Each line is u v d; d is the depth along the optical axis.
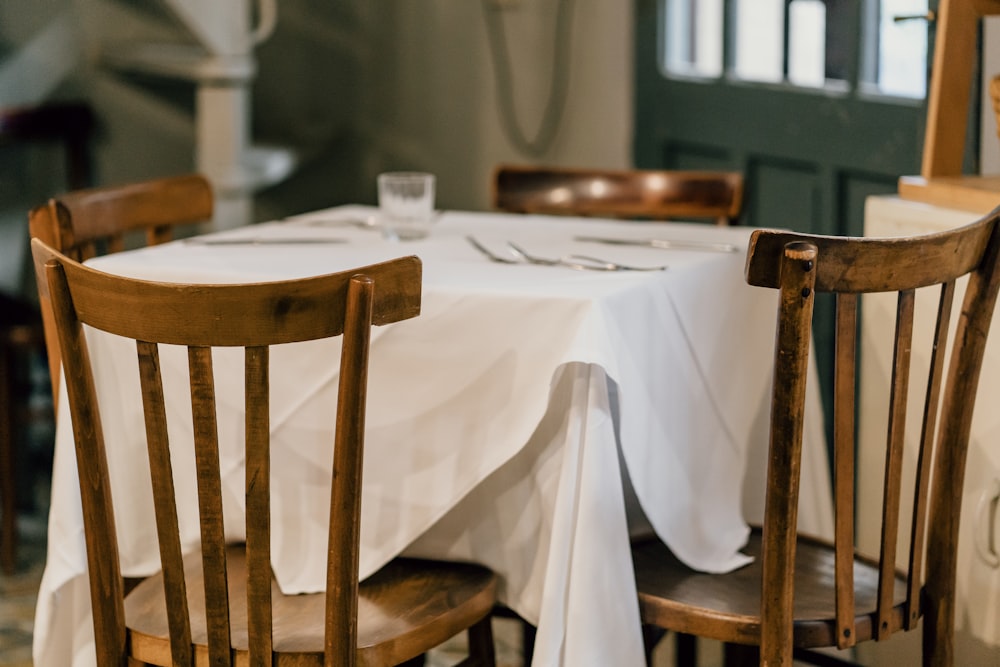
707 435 1.65
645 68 3.21
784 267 1.21
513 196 2.32
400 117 4.00
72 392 1.28
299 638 1.35
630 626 1.42
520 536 1.50
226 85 3.47
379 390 1.49
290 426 1.51
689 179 2.24
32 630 2.45
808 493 1.83
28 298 3.75
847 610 1.38
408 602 1.44
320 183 4.19
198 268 1.59
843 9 2.57
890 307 1.86
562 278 1.52
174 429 1.58
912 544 1.43
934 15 2.05
